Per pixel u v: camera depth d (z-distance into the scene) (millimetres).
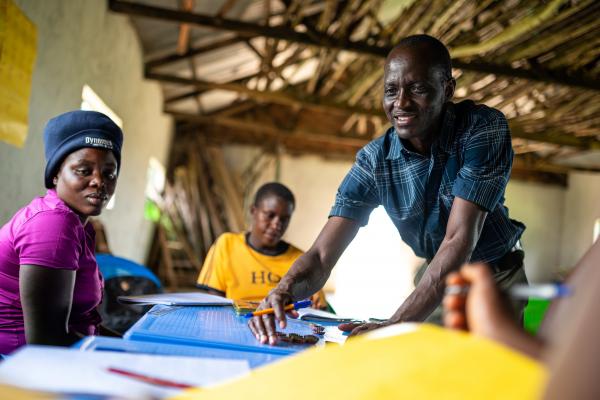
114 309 2545
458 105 1585
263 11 6293
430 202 1638
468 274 555
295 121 11438
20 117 2887
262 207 2631
